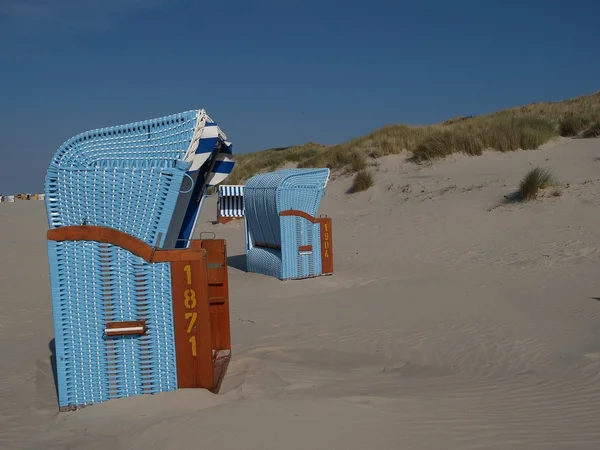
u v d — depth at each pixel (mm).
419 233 16688
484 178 20859
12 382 6047
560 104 36250
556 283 10703
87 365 5020
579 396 5422
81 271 4977
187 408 4840
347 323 8672
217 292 6824
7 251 18375
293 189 12484
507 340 7594
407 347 7477
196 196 6746
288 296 11031
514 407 5113
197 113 5148
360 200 23203
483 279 11492
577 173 19328
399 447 4168
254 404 4855
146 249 5012
